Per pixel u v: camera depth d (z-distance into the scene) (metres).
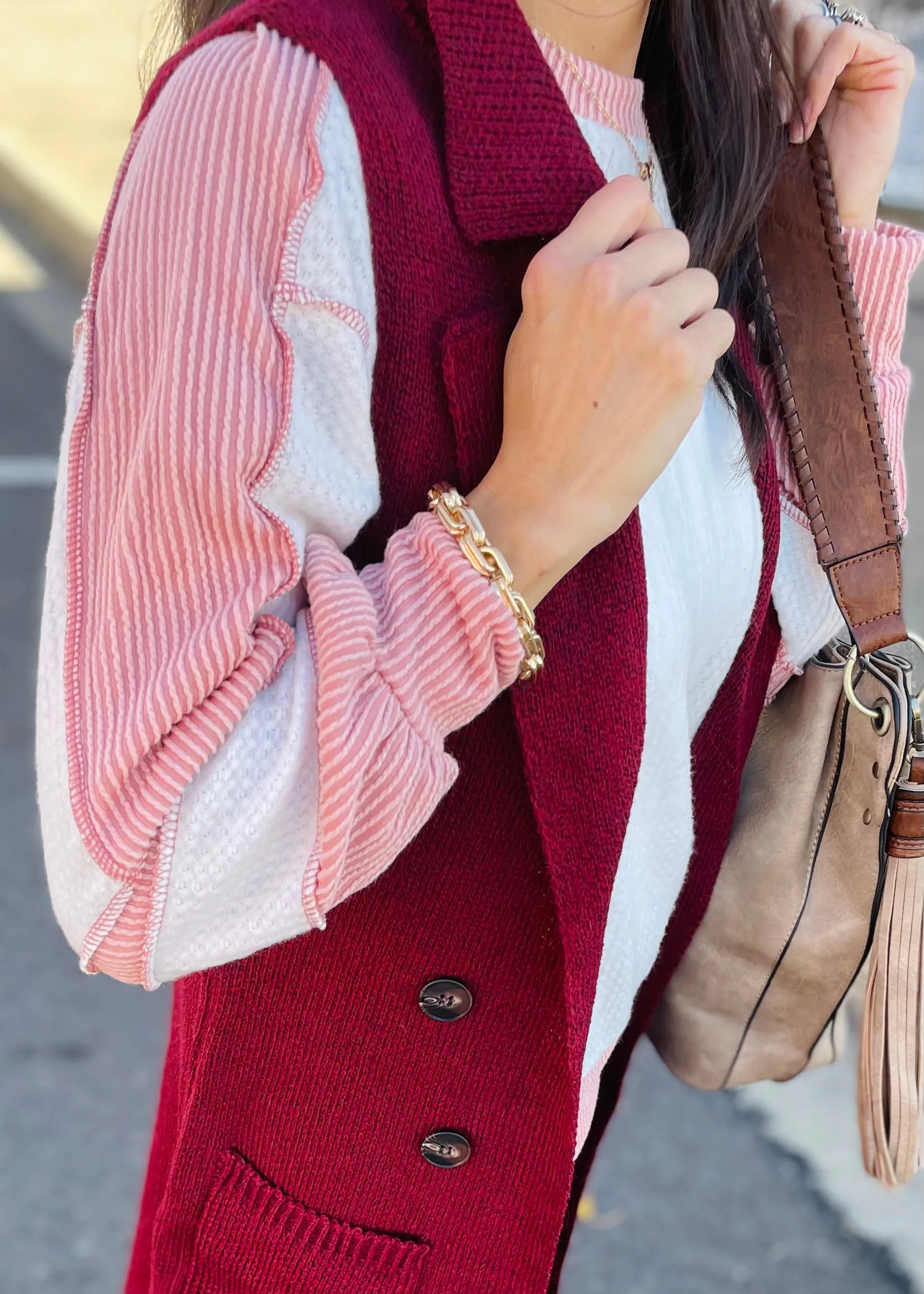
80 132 8.52
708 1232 1.94
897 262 1.11
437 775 0.72
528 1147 0.91
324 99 0.66
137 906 0.69
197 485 0.65
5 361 5.35
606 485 0.73
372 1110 0.90
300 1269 0.93
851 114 1.10
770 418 1.08
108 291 0.70
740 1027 1.23
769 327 1.05
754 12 0.97
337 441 0.69
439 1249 0.94
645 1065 2.26
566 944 0.83
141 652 0.67
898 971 1.09
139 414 0.68
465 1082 0.90
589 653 0.80
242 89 0.66
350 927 0.85
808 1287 1.85
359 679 0.69
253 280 0.65
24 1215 1.95
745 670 1.05
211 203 0.65
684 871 1.03
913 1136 1.11
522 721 0.78
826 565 1.06
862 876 1.12
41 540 3.95
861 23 1.11
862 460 1.05
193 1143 0.92
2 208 7.41
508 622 0.71
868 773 1.08
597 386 0.71
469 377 0.74
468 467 0.75
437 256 0.72
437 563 0.72
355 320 0.68
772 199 1.04
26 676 3.29
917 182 5.62
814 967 1.18
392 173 0.69
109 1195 1.98
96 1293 1.84
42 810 0.73
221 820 0.68
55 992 2.35
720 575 0.96
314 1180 0.92
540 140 0.75
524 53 0.75
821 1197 1.99
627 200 0.73
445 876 0.84
